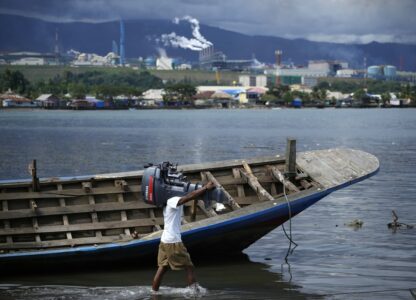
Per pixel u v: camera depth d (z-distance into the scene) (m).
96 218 12.82
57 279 11.45
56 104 183.50
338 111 179.88
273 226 12.54
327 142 52.12
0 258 11.03
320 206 18.84
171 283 11.25
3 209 12.62
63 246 12.15
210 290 10.77
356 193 21.34
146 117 120.44
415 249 13.52
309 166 13.71
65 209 12.71
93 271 11.97
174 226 10.33
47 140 52.88
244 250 13.63
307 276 11.64
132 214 13.16
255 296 10.44
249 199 13.45
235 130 72.50
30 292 10.62
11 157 36.22
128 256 11.72
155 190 10.97
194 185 10.73
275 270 12.06
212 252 12.80
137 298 10.30
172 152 40.41
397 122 97.12
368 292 10.62
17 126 80.00
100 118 112.81
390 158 35.97
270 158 14.26
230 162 14.16
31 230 12.26
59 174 27.59
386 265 12.30
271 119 111.50
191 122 96.56
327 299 10.28
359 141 52.88
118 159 35.16
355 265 12.34
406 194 21.17
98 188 13.27
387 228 15.62
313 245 13.98
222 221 11.67
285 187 13.34
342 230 15.45
